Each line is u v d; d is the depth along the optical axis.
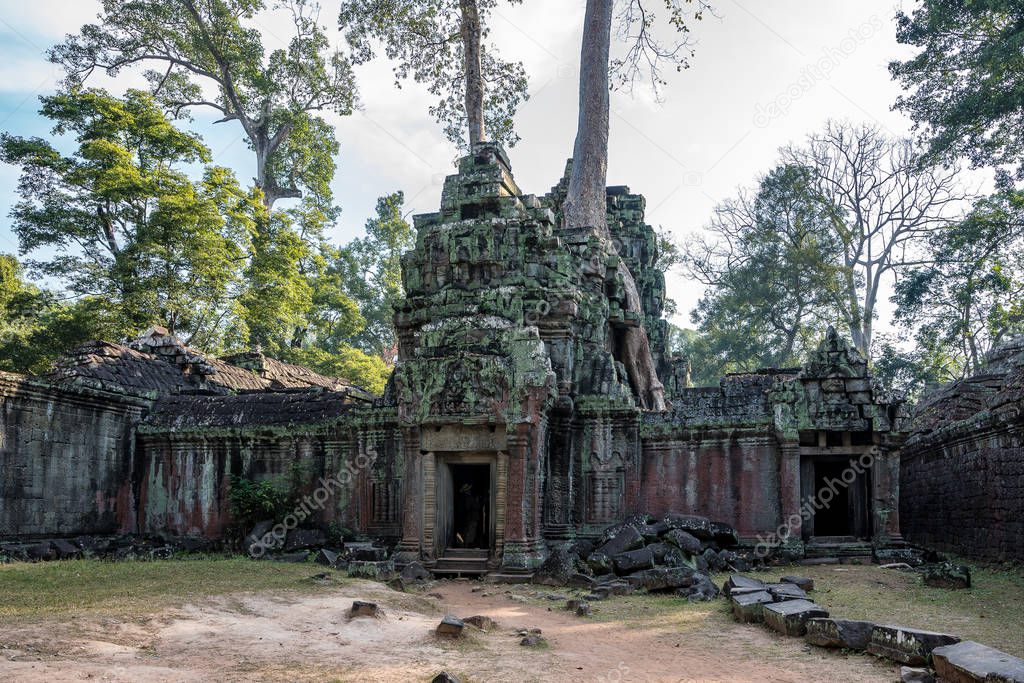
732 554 17.47
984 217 36.91
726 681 8.36
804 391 19.02
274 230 37.72
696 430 19.58
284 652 8.80
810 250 47.50
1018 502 17.28
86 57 38.28
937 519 23.30
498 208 21.48
